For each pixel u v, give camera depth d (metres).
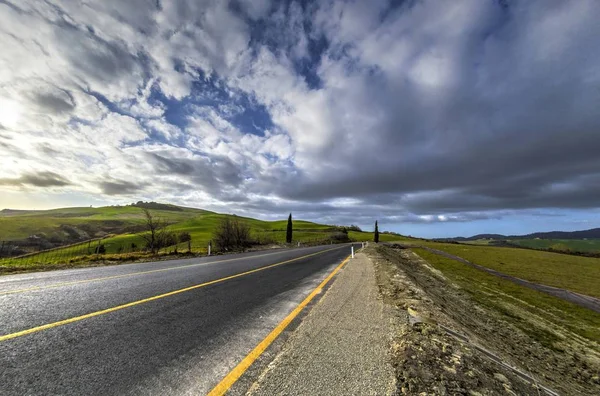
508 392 3.19
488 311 16.00
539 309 19.23
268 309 5.48
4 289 6.53
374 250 28.36
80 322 4.31
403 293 7.42
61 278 8.26
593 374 9.27
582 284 29.25
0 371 2.80
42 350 3.30
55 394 2.46
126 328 4.14
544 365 8.66
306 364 3.11
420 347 3.70
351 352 3.46
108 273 9.41
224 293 6.70
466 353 3.91
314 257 18.14
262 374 2.89
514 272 34.62
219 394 2.54
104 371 2.88
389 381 2.79
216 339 3.86
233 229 31.97
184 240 51.56
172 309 5.20
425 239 108.25
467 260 43.03
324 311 5.33
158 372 2.91
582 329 15.95
